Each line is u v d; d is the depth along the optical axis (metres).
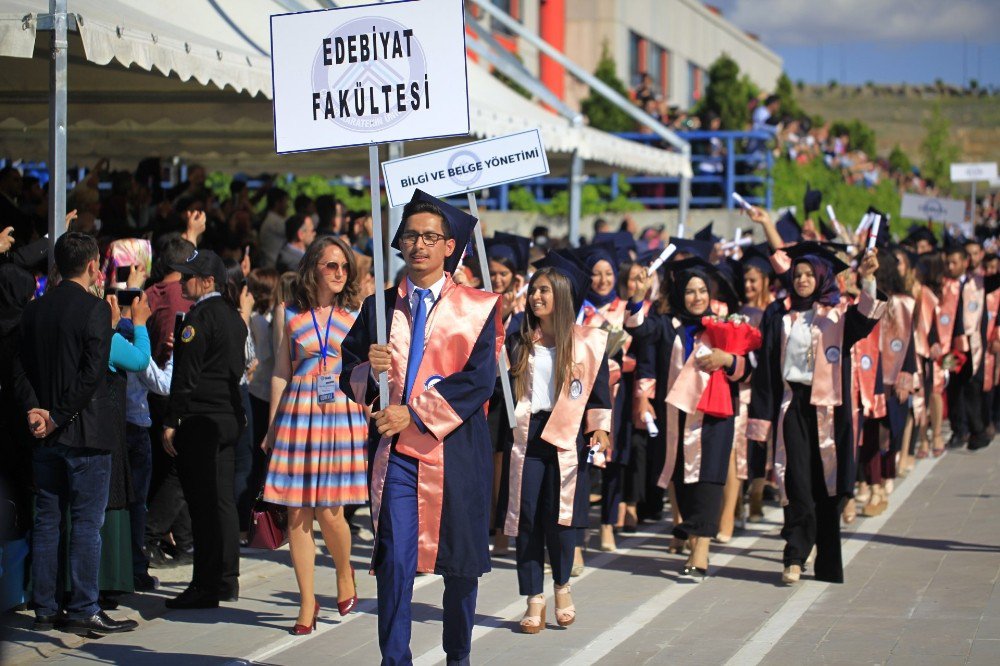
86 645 6.79
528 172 7.22
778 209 19.94
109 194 11.57
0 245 7.16
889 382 10.45
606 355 7.23
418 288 5.79
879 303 7.97
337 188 19.48
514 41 25.20
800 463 8.21
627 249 12.30
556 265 7.71
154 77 9.73
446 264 5.87
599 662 6.51
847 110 75.38
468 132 6.11
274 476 7.09
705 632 7.06
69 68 9.34
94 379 6.55
